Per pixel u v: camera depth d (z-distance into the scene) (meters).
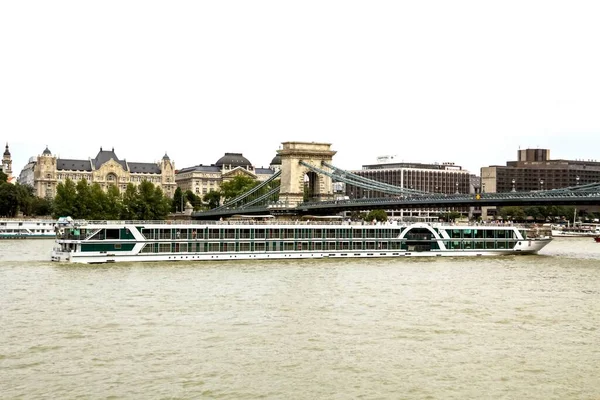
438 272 123.75
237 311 85.44
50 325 77.56
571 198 166.62
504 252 160.25
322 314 84.69
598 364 66.62
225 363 65.12
